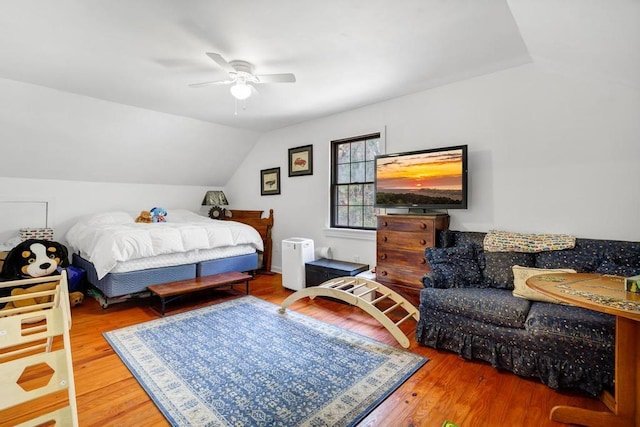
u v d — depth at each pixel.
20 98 3.31
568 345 1.89
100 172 4.66
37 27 2.16
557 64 2.50
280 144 5.09
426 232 3.10
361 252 4.05
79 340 2.61
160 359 2.31
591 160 2.56
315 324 2.98
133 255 3.30
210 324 2.97
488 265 2.67
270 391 1.93
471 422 1.66
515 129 2.92
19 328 1.36
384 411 1.75
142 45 2.43
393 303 3.48
